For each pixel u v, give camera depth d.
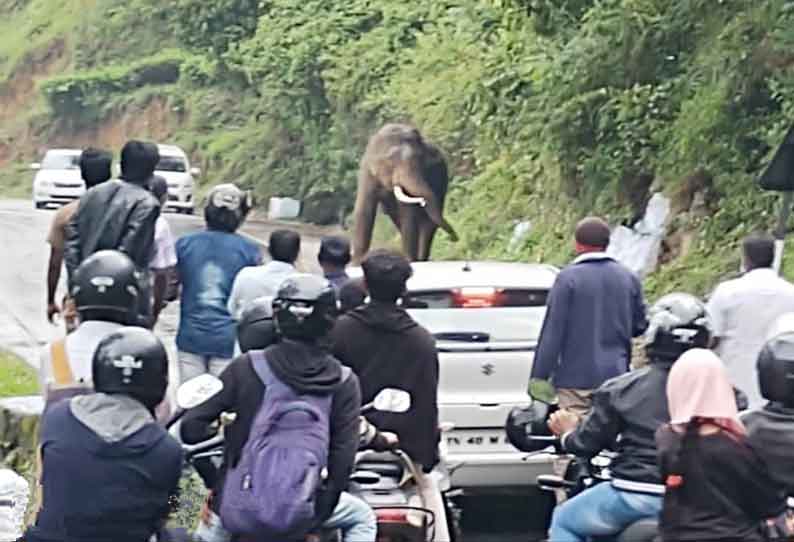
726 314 9.47
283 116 45.66
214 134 54.97
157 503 6.00
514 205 28.84
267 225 43.50
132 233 9.72
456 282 11.06
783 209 12.75
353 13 43.62
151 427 6.01
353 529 6.73
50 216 41.88
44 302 25.28
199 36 51.59
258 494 6.13
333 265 10.55
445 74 35.66
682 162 21.83
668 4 22.70
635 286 9.77
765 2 20.56
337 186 42.81
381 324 7.94
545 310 10.83
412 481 7.71
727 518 6.08
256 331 7.45
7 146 66.06
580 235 9.76
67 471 5.92
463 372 10.70
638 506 6.64
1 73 69.75
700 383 6.09
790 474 6.27
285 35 44.47
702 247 20.88
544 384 9.79
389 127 25.23
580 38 23.56
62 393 7.17
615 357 9.69
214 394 6.29
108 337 6.11
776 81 20.00
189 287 10.72
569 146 24.58
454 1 38.25
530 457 10.45
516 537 10.85
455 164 34.25
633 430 6.70
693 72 22.14
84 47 66.69
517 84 26.52
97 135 62.75
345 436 6.33
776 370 6.32
